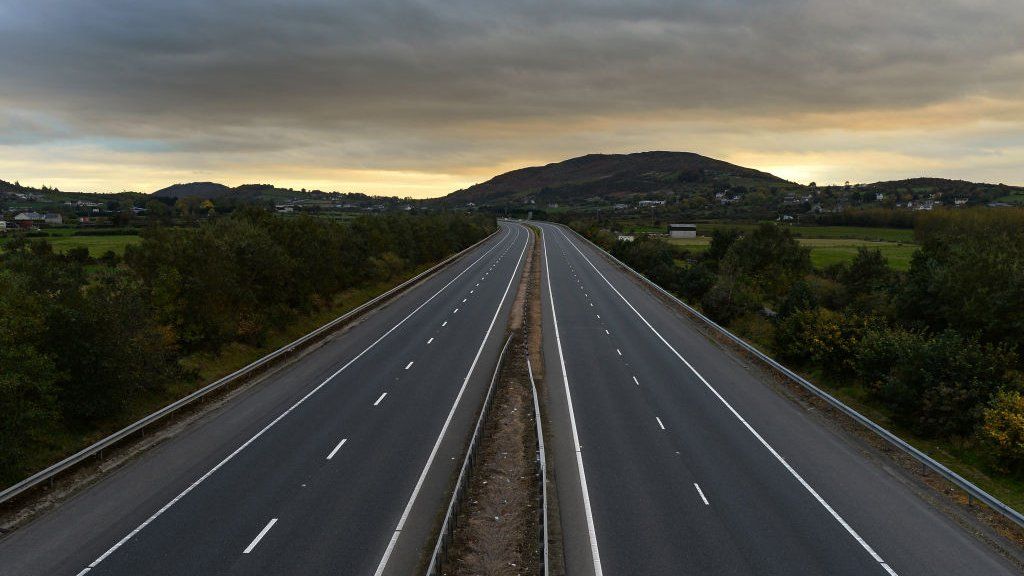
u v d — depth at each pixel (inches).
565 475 794.2
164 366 1090.7
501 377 1233.4
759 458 852.0
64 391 908.0
